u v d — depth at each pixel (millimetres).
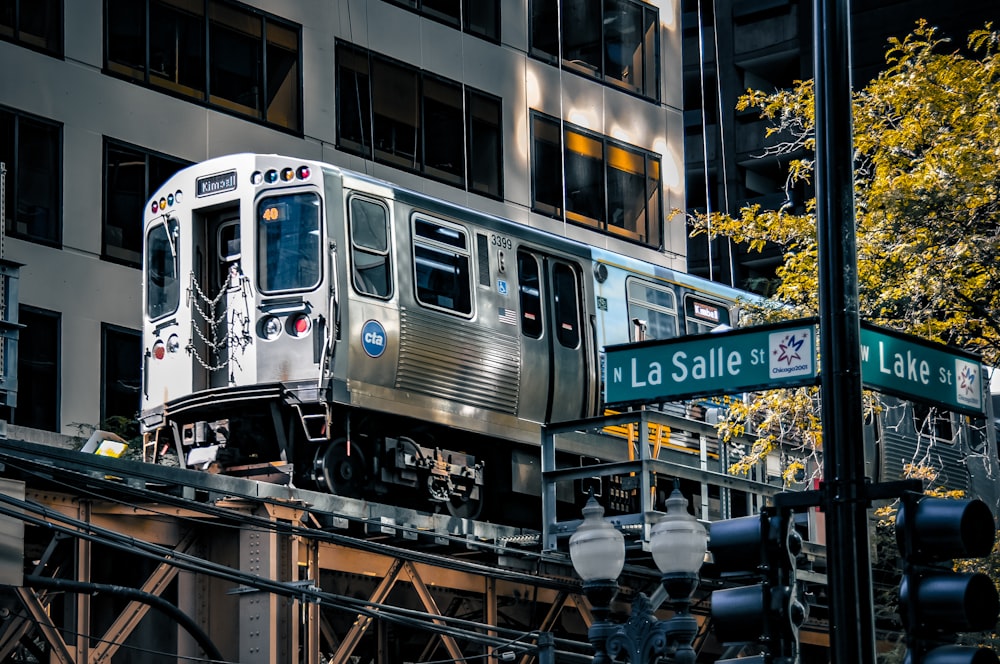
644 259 43406
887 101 26016
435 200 25984
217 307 25328
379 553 21078
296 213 24438
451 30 39875
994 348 24719
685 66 72375
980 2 66000
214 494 20156
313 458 24141
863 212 25688
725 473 26344
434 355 25391
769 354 13805
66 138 33812
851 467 12781
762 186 72000
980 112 25172
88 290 33781
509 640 22297
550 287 27828
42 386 32750
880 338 13625
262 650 19688
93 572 22062
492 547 22719
